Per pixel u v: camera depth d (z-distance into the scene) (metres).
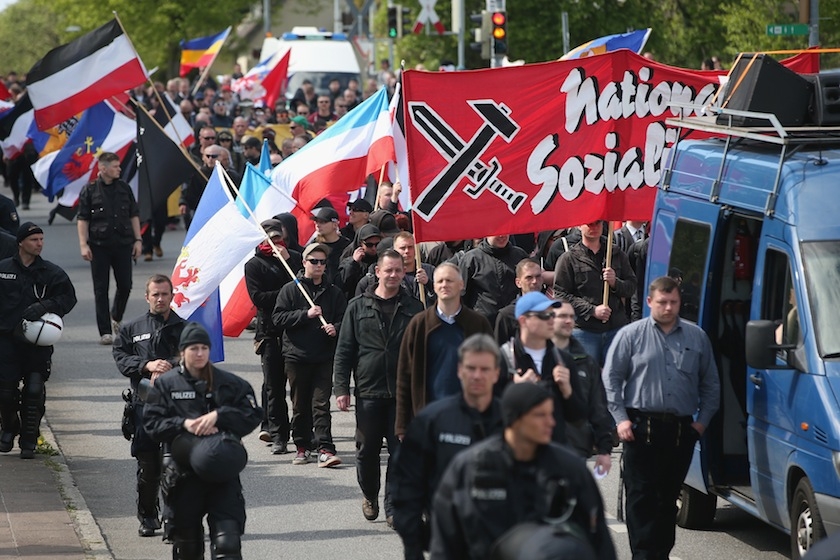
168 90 52.56
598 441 11.25
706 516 13.68
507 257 17.05
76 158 31.25
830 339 11.28
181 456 11.02
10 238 19.48
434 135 15.27
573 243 19.19
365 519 14.02
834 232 11.66
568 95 15.59
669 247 14.19
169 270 33.06
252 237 15.95
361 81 64.00
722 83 15.61
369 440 13.76
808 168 12.00
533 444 7.77
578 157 15.81
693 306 13.45
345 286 18.17
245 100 52.41
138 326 13.38
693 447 12.02
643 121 16.03
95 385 21.00
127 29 83.88
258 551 12.90
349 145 21.19
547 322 10.80
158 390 11.25
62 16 103.31
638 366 11.93
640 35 24.95
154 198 25.45
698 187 13.71
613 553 7.88
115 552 12.87
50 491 14.72
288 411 19.06
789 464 11.48
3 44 138.00
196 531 11.25
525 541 7.26
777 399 11.70
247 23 110.81
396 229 19.62
